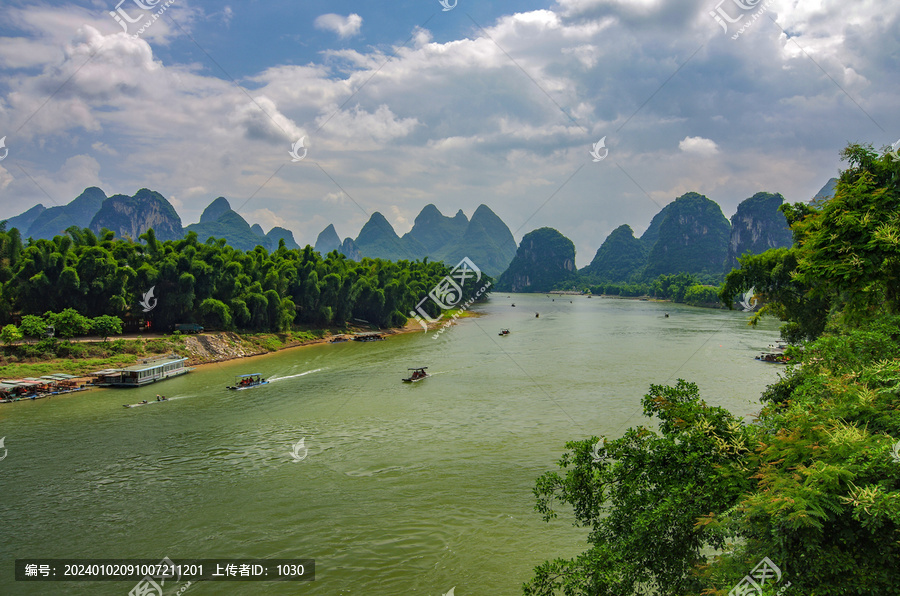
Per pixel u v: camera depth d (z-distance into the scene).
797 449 11.57
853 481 10.31
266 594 19.91
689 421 13.98
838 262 16.03
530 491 28.16
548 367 63.03
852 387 13.62
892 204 16.64
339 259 122.88
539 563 21.67
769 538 11.02
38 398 49.00
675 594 12.30
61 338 62.62
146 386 54.88
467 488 28.62
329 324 103.00
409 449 34.72
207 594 19.97
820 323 33.06
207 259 83.00
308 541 23.59
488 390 51.31
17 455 34.03
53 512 26.30
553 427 38.66
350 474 30.69
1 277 65.00
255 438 37.28
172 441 36.69
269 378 59.00
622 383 52.88
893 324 17.16
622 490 14.12
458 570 21.31
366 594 19.83
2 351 57.44
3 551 22.95
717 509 12.30
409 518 25.53
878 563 9.84
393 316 116.81
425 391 51.44
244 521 25.36
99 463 32.62
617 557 12.70
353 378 58.59
